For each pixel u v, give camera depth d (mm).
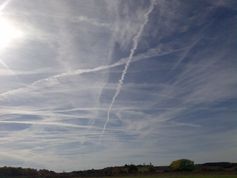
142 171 127000
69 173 132375
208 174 107375
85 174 127625
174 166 124188
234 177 94375
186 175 107062
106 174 125000
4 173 129250
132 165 129750
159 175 113062
